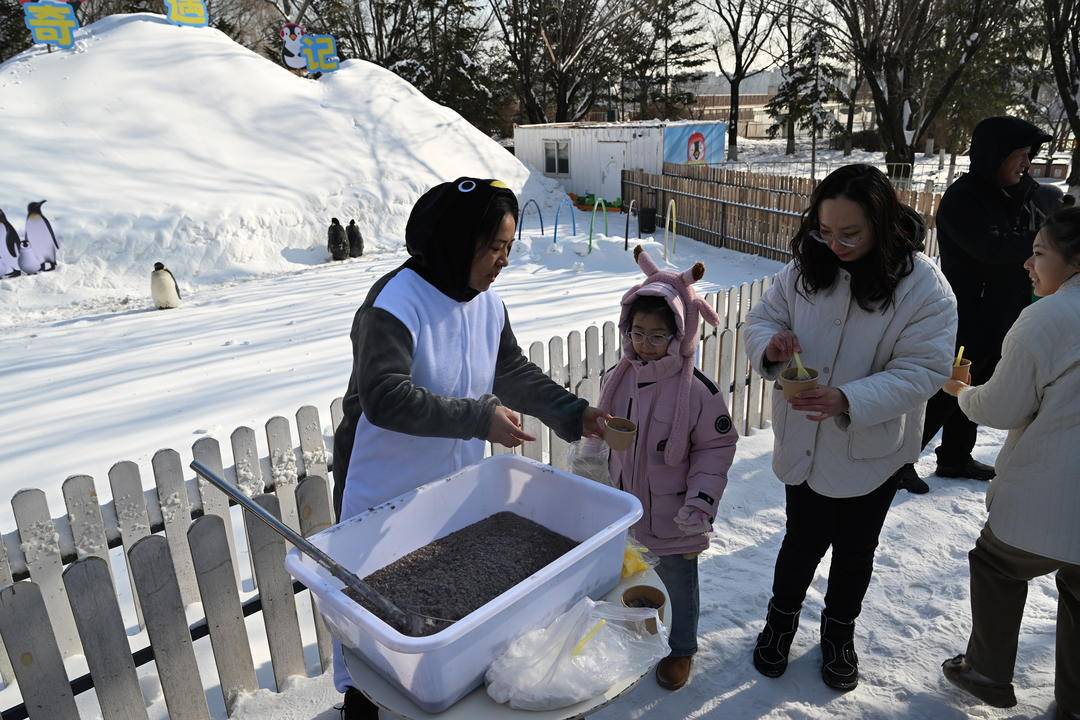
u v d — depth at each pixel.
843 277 2.11
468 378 1.92
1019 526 2.03
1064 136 31.33
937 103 21.94
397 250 15.34
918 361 2.03
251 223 14.32
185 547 3.07
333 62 21.02
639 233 15.14
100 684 2.06
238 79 17.95
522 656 1.40
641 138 17.75
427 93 32.28
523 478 1.89
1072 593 2.06
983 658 2.27
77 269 12.68
